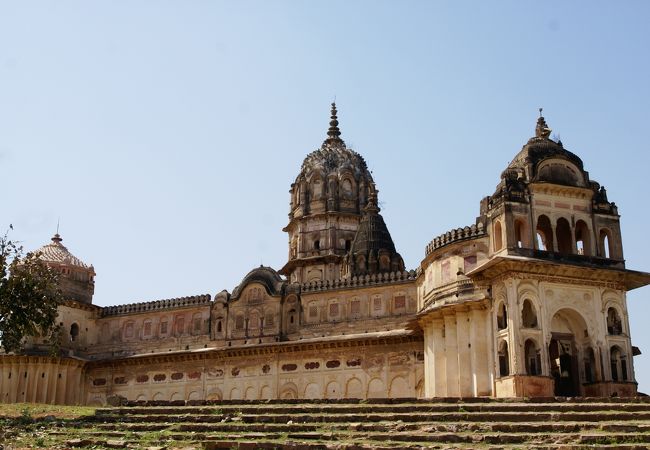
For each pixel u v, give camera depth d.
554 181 44.53
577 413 28.97
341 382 59.81
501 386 41.56
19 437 29.48
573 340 43.03
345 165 78.88
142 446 26.66
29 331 40.75
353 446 24.50
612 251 44.41
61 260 71.44
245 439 27.39
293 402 34.72
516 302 41.38
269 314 64.94
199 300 68.31
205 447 26.20
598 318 42.69
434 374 48.78
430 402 32.66
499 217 44.06
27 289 39.97
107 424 32.28
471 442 25.48
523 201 43.72
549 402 32.16
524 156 45.53
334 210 76.38
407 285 60.41
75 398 68.38
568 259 43.03
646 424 27.02
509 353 41.03
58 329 43.12
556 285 42.38
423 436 26.02
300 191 79.06
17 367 65.75
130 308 71.25
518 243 44.00
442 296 48.38
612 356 42.56
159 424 31.28
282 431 28.70
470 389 45.03
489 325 44.34
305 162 81.31
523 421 28.48
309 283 64.81
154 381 67.31
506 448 23.83
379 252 70.50
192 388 65.44
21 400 64.69
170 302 69.44
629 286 45.22
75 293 71.00
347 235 75.88
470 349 45.50
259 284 66.06
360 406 31.94
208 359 65.56
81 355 70.56
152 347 68.75
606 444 24.64
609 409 30.33
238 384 63.72
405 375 57.59
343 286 63.03
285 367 62.34
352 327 61.47
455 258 47.91
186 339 67.56
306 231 76.75
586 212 44.88
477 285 45.19
